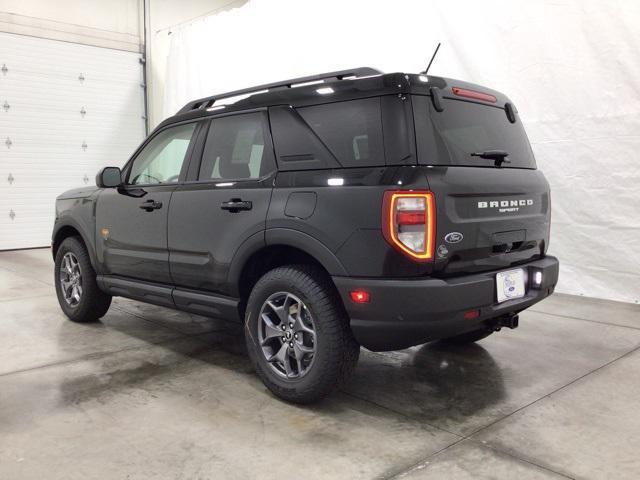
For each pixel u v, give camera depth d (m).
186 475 2.04
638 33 4.40
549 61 4.89
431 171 2.30
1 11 8.73
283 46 7.46
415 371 3.13
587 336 3.76
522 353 3.43
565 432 2.38
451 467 2.09
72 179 9.66
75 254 4.09
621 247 4.67
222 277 2.93
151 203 3.36
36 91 9.16
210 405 2.68
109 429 2.42
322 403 2.70
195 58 9.06
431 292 2.24
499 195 2.59
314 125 2.63
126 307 4.78
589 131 4.73
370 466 2.10
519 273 2.69
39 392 2.84
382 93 2.41
